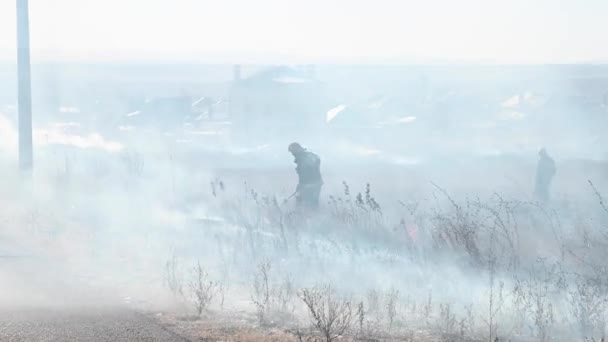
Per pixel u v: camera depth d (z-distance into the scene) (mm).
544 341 12797
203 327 13023
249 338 12297
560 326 13680
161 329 12664
